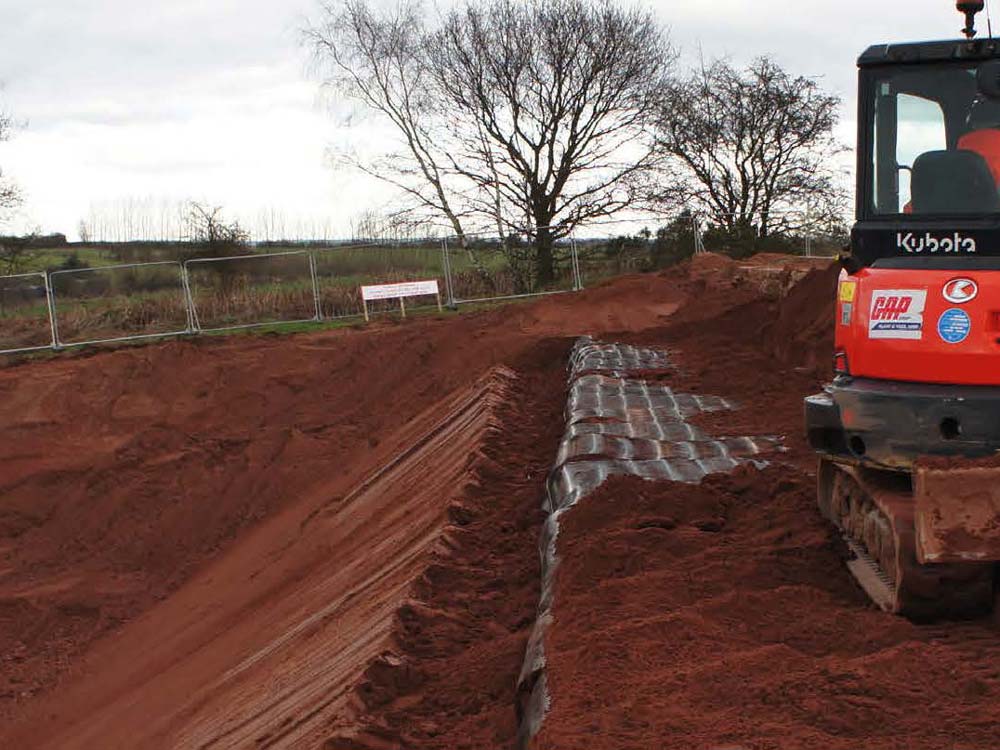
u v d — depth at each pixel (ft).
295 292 99.86
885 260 23.79
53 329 88.63
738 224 116.78
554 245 111.04
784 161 120.78
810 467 32.68
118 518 72.18
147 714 42.04
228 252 104.42
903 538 21.61
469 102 117.19
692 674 18.67
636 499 29.25
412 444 60.23
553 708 18.22
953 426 22.21
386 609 28.81
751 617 22.06
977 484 20.56
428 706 23.39
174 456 75.10
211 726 33.55
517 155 117.80
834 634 21.11
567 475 32.91
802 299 53.88
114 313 95.91
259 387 78.69
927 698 17.58
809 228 119.44
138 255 129.59
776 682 18.13
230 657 42.04
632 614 22.04
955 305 22.45
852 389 23.45
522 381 63.05
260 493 71.05
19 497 74.13
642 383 49.44
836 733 16.65
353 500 59.00
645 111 118.01
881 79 24.29
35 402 78.95
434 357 78.02
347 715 23.06
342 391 77.87
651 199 118.73
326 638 32.78
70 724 50.16
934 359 22.57
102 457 75.51
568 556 26.50
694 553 26.18
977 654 19.54
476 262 107.55
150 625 59.52
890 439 22.80
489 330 79.92
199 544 69.26
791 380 46.26
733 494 30.66
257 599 50.60
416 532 37.17
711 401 44.24
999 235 22.85
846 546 26.07
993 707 17.06
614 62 115.44
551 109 116.47
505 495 38.78
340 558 45.83
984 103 23.62
